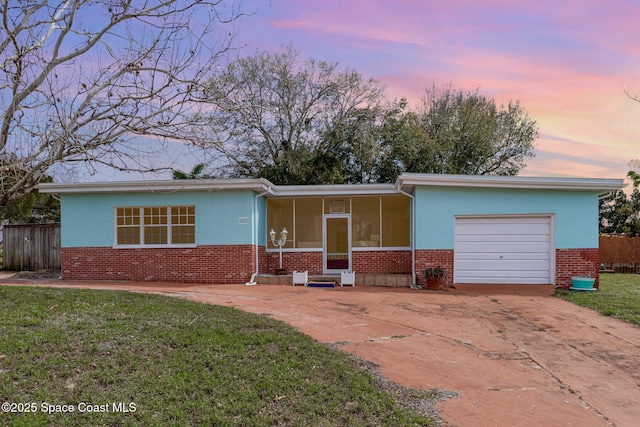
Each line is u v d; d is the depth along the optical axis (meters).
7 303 8.45
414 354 7.23
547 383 6.23
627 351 7.70
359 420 4.77
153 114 6.34
